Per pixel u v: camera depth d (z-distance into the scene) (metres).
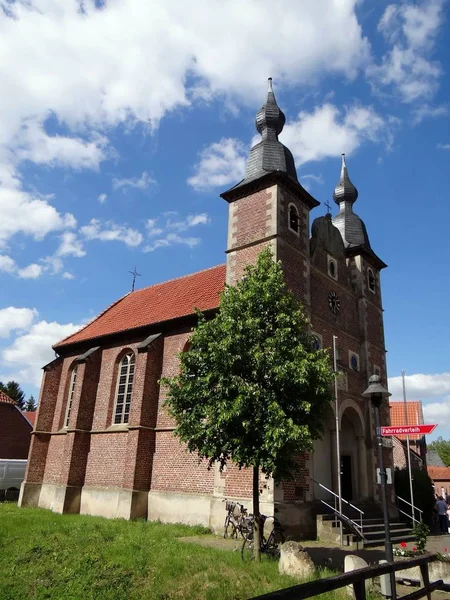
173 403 13.82
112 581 10.52
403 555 13.99
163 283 30.92
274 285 14.13
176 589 10.01
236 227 22.36
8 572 11.14
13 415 39.94
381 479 10.69
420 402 40.28
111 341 26.42
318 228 24.56
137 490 20.70
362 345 25.53
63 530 15.47
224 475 18.34
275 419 11.94
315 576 10.62
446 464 93.00
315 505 18.34
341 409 22.05
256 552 12.51
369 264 28.12
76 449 24.42
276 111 24.05
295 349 12.91
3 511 22.42
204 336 13.77
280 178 21.69
